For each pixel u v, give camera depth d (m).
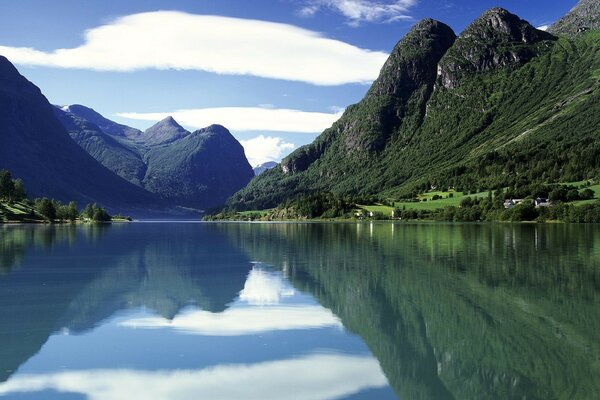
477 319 27.55
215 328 25.94
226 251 67.69
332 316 28.41
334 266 49.88
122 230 141.62
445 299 32.88
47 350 22.47
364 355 21.78
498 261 53.38
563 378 18.91
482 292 35.22
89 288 37.44
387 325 26.48
